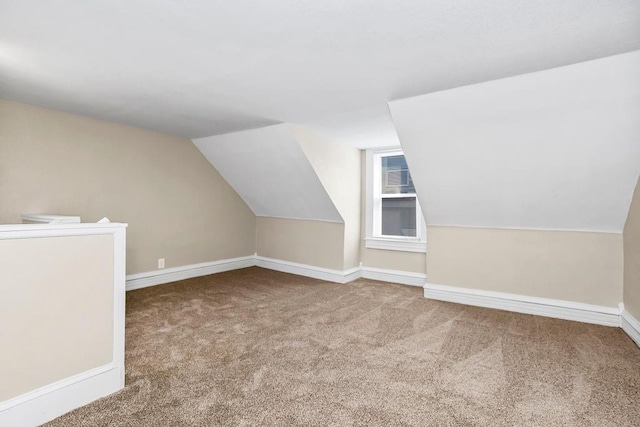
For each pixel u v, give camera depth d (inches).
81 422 57.1
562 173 98.3
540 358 83.0
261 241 198.7
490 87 86.7
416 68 79.0
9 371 53.6
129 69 82.1
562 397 66.1
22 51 73.1
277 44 68.4
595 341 93.9
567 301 114.6
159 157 152.3
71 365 60.8
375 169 170.9
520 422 58.6
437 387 69.5
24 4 55.3
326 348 87.9
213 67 80.2
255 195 182.4
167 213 156.5
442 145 107.2
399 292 145.9
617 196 98.2
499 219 123.1
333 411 61.1
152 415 59.2
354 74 82.8
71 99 106.3
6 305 53.4
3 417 52.4
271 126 132.9
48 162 118.3
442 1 53.3
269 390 67.6
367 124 129.0
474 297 129.0
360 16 57.7
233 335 96.0
